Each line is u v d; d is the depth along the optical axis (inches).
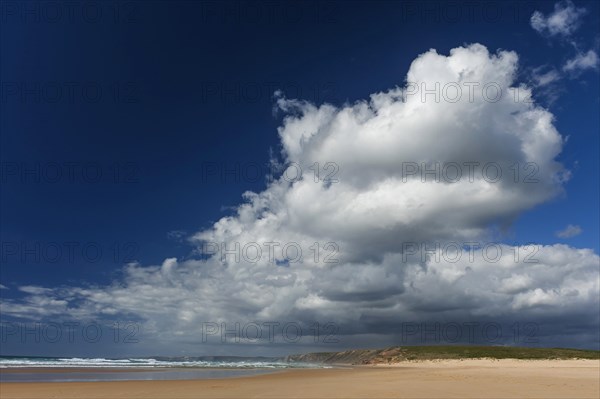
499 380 1059.9
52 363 2780.5
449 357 4365.2
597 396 685.9
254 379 1230.9
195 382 1103.0
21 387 943.0
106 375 1464.1
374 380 1119.6
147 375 1487.5
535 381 1015.6
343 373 1646.2
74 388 914.7
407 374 1469.0
